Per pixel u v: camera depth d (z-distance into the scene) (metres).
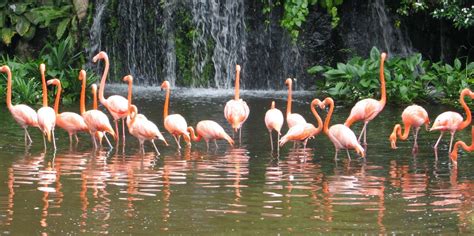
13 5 23.25
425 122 13.26
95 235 8.27
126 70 24.08
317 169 11.64
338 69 20.33
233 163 12.05
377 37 23.48
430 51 23.81
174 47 23.62
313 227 8.59
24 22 23.09
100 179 10.80
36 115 13.70
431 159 12.48
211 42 23.58
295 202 9.63
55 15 23.23
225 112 14.23
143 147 13.41
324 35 23.16
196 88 23.25
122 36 23.97
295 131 12.74
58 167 11.61
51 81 13.98
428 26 23.56
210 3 23.58
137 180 10.77
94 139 13.40
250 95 21.41
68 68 21.73
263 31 23.41
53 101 19.73
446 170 11.62
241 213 9.12
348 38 23.30
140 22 23.88
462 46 23.62
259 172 11.37
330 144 13.86
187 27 23.55
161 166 11.77
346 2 23.34
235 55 23.56
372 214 9.11
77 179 10.80
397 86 19.44
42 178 10.84
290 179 10.91
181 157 12.52
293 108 18.70
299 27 23.09
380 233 8.38
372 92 19.80
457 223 8.75
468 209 9.34
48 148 13.26
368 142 14.09
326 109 18.58
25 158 12.30
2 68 13.81
